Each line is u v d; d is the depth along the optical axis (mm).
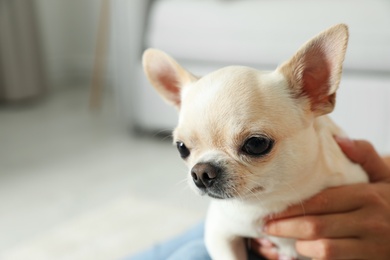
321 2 955
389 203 396
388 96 872
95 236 708
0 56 1378
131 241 688
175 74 430
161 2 1096
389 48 870
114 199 825
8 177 930
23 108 1412
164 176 915
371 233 383
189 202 796
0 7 1343
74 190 866
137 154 1036
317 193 386
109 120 1292
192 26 1048
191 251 433
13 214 784
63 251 673
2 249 684
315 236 381
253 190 362
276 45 967
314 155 373
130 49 1115
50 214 781
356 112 908
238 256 416
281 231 389
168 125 1106
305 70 375
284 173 362
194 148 370
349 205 385
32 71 1451
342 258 381
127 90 1148
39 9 1564
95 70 1535
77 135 1173
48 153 1053
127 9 1097
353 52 898
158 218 750
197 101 365
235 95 359
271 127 355
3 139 1150
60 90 1621
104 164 984
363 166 430
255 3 1018
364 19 891
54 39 1647
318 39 368
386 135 891
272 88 368
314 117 379
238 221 400
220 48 1025
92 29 1647
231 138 354
